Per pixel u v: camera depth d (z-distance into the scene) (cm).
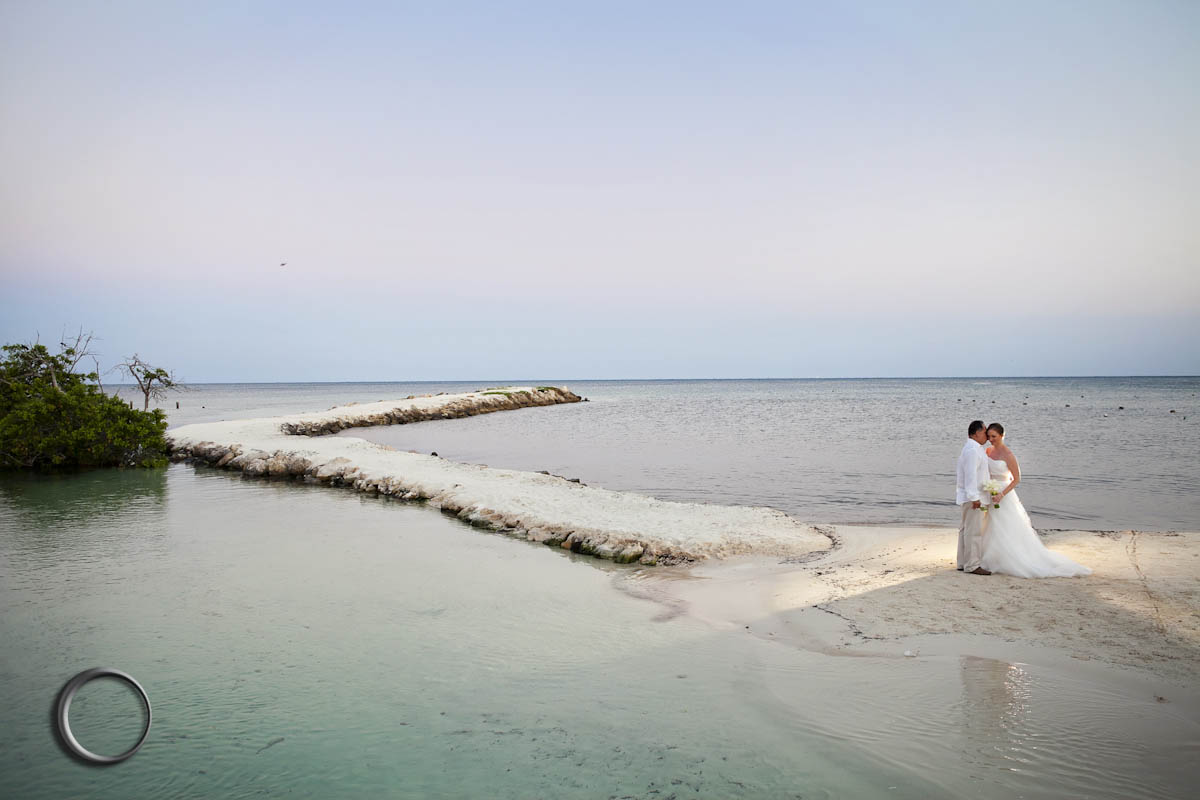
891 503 1936
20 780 578
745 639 883
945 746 597
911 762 575
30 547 1412
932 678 729
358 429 4912
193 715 690
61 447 2680
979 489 1082
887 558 1231
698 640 885
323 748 627
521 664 814
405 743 634
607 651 852
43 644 880
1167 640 783
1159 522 1598
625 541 1378
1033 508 1766
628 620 970
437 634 915
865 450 3266
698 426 4997
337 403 8950
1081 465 2527
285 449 2878
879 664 774
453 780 571
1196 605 884
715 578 1187
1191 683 683
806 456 3050
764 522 1569
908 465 2717
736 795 540
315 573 1220
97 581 1163
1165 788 523
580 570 1250
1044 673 724
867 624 899
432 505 1911
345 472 2364
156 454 2841
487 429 4919
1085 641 793
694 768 582
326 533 1556
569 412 7019
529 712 693
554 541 1458
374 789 561
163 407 7831
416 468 2477
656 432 4494
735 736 636
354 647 870
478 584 1154
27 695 740
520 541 1487
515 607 1030
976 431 1093
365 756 612
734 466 2748
